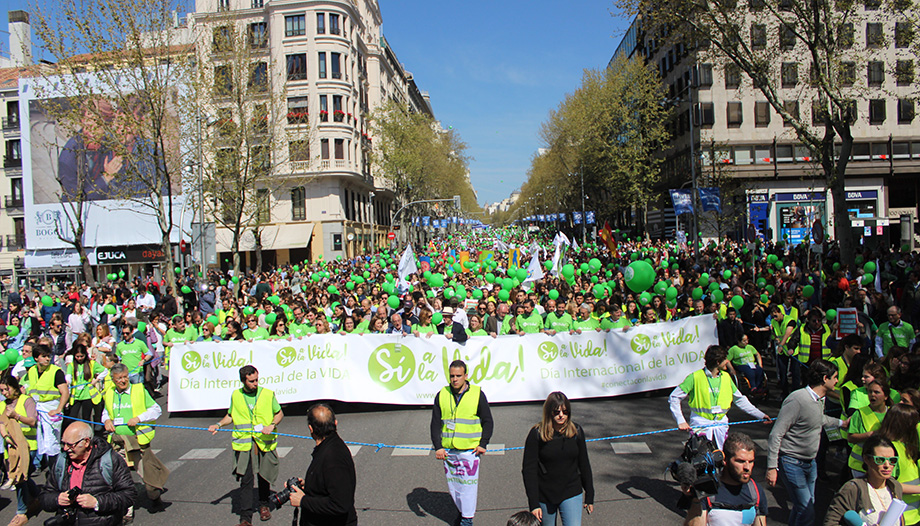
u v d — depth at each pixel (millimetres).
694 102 43969
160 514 6641
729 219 36500
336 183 49156
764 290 15016
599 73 48281
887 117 43250
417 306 14102
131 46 22016
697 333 10641
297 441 9164
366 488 7082
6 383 6742
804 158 43562
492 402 10195
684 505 4656
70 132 23594
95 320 19062
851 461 5609
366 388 10172
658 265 24797
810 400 5371
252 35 31922
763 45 21219
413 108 96875
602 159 48312
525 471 4930
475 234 101000
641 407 10109
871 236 32438
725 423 6395
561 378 10227
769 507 6312
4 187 49656
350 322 11086
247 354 10305
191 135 26797
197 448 9039
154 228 42312
